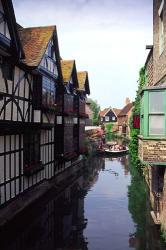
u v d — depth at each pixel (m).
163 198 11.01
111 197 17.80
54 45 18.34
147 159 9.83
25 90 14.53
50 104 17.34
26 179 14.84
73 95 24.03
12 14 11.99
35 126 15.22
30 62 14.76
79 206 16.05
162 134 9.82
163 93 9.81
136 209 15.44
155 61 13.29
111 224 13.45
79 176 24.62
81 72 29.72
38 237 11.96
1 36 11.59
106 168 28.59
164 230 10.77
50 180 18.73
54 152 19.72
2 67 12.12
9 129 12.27
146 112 9.88
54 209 15.54
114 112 86.44
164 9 10.66
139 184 21.08
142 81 20.55
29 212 14.88
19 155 13.97
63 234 12.28
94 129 50.47
